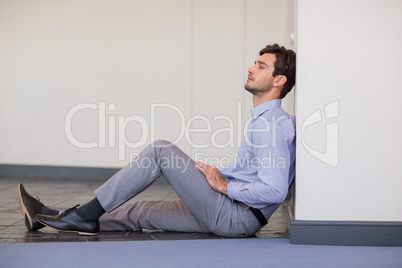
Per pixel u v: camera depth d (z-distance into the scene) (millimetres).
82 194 5340
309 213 3033
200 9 6414
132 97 6582
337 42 2996
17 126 6777
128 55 6562
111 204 3113
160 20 6488
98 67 6613
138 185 3070
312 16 3006
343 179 3012
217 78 6430
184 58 6473
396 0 2973
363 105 2996
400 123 2982
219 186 3049
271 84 3119
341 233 3004
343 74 2996
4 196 5078
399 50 2977
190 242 3096
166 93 6531
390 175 2996
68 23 6625
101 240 3133
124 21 6543
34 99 6734
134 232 3373
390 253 2846
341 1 2992
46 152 6754
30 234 3289
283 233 3410
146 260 2689
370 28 2986
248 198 2986
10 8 6688
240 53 6371
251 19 6320
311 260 2705
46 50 6676
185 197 3088
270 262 2658
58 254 2791
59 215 3238
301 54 3012
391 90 2984
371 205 3006
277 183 2930
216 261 2680
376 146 2996
